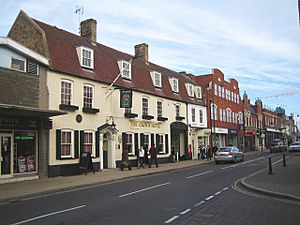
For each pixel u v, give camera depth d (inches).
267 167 968.3
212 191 531.5
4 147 690.2
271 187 534.9
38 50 832.3
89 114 911.0
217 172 870.4
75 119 862.5
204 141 1646.2
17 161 716.0
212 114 1786.4
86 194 529.0
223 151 1261.1
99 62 997.2
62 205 428.5
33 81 752.3
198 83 1861.5
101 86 962.1
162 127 1262.3
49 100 790.5
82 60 917.8
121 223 320.5
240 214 356.8
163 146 1264.8
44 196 525.7
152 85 1235.2
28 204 448.8
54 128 800.9
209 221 325.7
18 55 724.0
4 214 380.2
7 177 687.7
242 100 2401.6
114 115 1004.6
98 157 928.9
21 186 611.2
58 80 823.1
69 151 844.0
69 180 707.4
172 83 1376.7
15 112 674.2
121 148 1031.0
